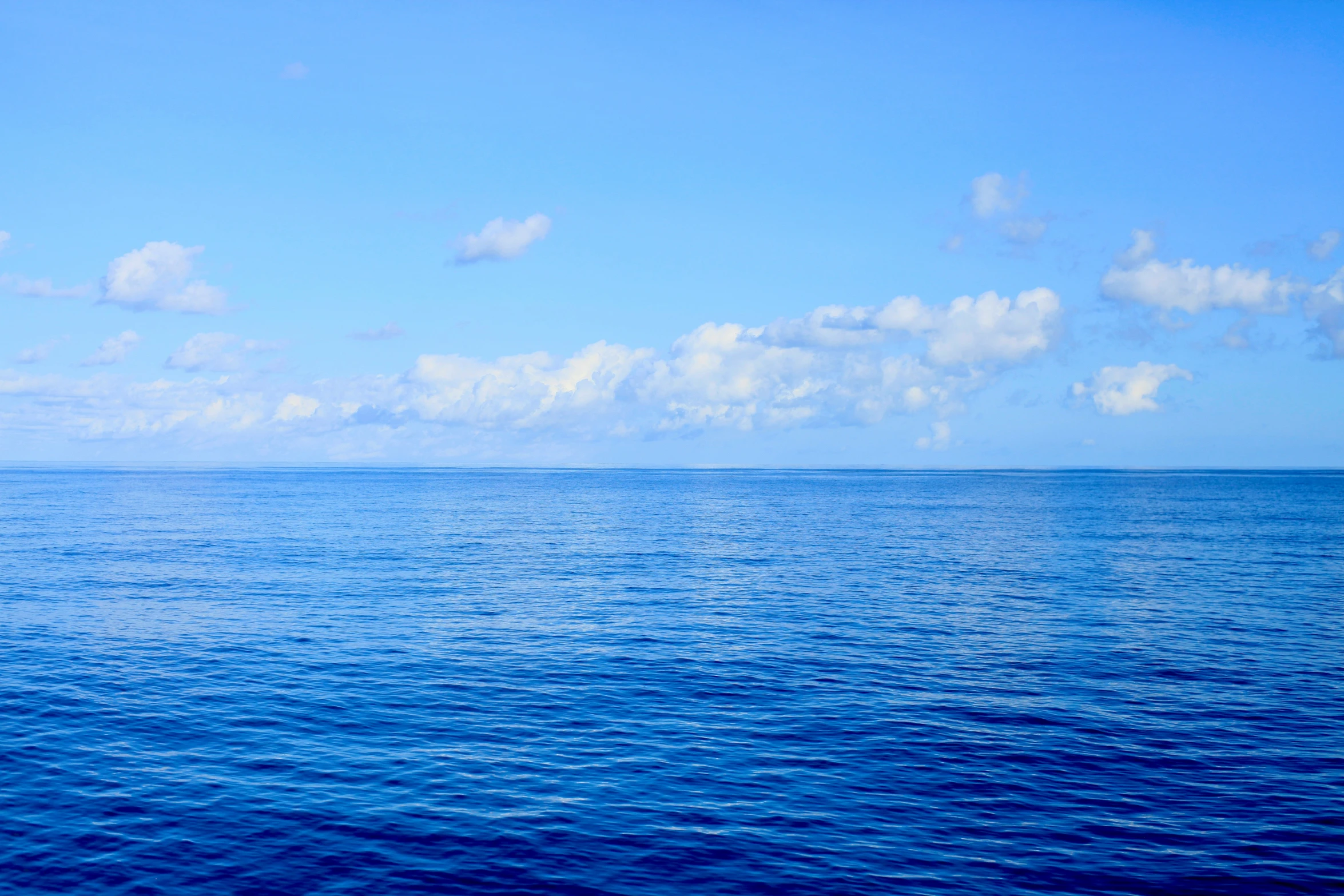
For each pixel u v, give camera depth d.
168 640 34.50
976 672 30.06
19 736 22.88
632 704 26.19
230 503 134.62
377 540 76.81
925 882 15.62
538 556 64.88
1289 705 26.09
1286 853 16.72
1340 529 89.06
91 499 146.12
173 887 15.29
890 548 70.94
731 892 15.27
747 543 75.69
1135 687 28.16
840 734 23.38
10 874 15.62
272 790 19.42
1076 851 16.75
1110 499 160.88
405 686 28.02
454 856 16.44
